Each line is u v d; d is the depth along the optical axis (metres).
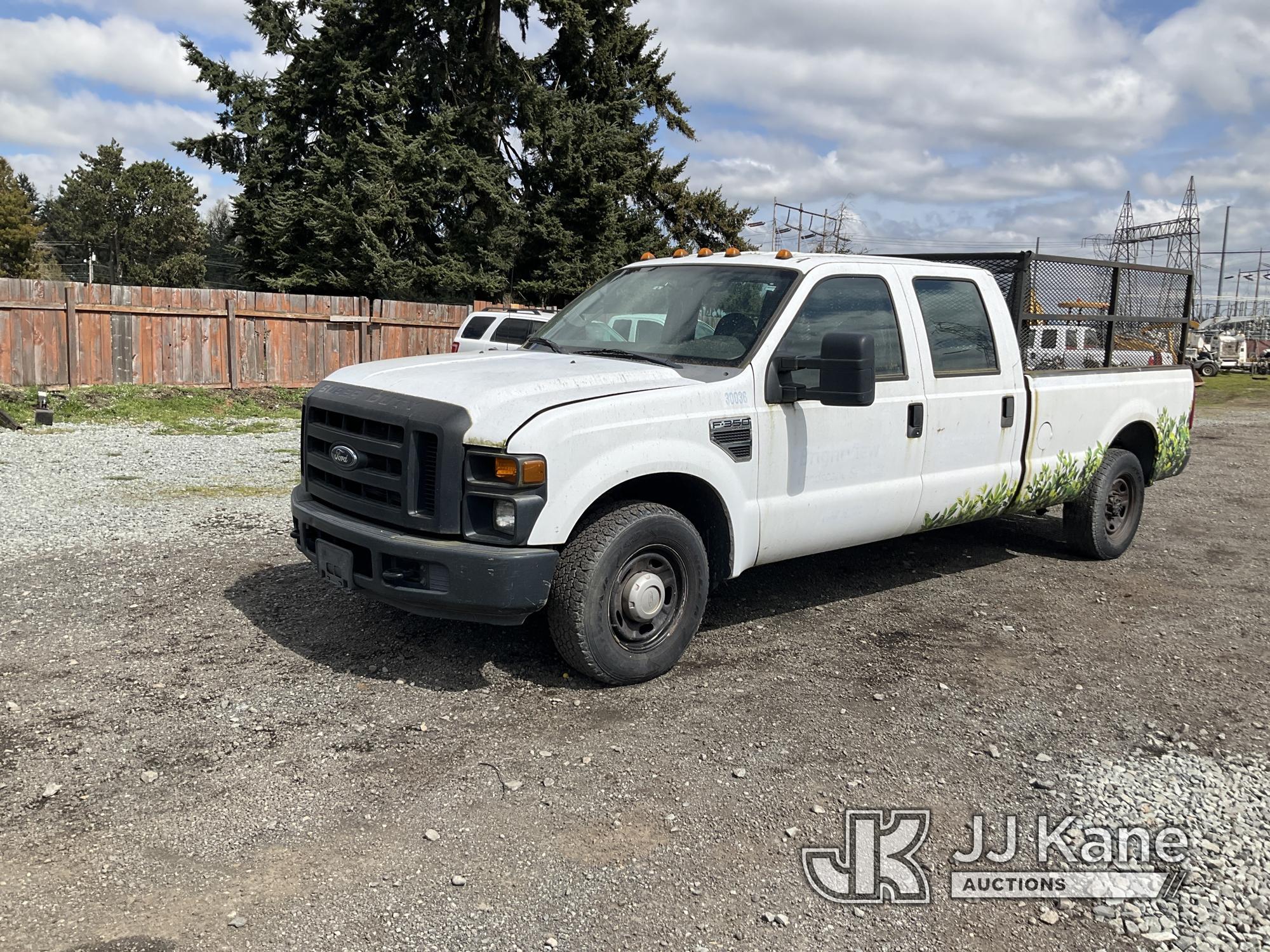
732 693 4.55
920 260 6.02
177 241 98.81
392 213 28.09
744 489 4.84
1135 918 2.94
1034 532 8.17
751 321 5.05
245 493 9.09
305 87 30.69
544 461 4.11
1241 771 3.92
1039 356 6.66
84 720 4.03
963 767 3.88
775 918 2.88
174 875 2.99
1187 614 6.07
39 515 7.72
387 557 4.30
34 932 2.69
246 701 4.27
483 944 2.72
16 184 70.44
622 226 32.28
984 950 2.78
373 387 4.62
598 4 32.59
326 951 2.67
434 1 30.06
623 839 3.28
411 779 3.64
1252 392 32.41
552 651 4.98
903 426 5.55
